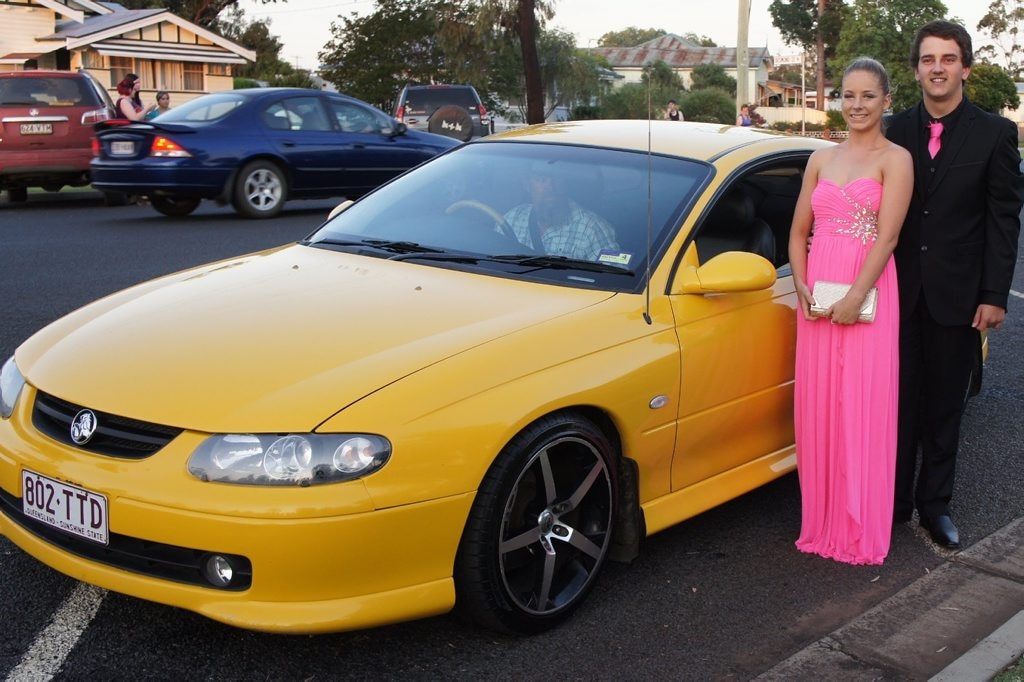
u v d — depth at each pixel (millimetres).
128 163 11773
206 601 2818
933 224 3879
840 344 3801
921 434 4172
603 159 4238
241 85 36688
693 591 3609
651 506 3650
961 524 4297
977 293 3891
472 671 3043
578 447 3299
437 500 2896
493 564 3066
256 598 2795
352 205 4602
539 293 3576
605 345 3381
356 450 2797
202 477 2773
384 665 3057
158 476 2807
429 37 40844
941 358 3990
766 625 3396
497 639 3232
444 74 41219
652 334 3533
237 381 2963
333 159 12859
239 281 3773
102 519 2861
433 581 2975
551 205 4039
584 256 3795
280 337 3195
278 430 2793
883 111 3793
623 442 3471
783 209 4422
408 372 2980
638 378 3424
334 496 2756
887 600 3570
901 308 3996
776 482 4695
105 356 3207
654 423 3535
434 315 3350
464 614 3221
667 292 3664
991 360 6820
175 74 34500
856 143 3834
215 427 2818
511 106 40438
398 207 4367
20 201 14477
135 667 2986
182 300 3600
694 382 3660
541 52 36062
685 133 4477
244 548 2738
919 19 54094
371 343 3141
